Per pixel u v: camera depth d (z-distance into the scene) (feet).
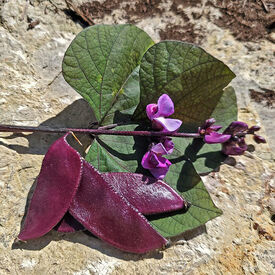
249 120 0.72
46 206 0.50
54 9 0.78
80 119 0.67
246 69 0.79
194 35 0.85
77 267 0.50
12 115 0.63
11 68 0.68
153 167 0.56
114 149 0.59
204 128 0.58
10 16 0.73
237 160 0.66
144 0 0.90
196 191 0.56
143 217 0.50
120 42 0.62
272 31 0.86
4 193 0.55
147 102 0.61
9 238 0.51
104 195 0.51
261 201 0.62
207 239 0.56
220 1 0.91
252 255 0.55
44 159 0.52
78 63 0.59
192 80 0.61
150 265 0.52
